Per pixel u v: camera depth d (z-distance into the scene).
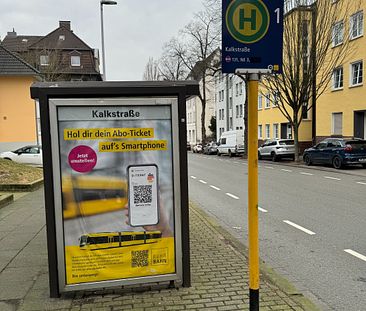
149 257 4.05
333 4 21.23
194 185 14.23
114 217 3.96
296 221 7.84
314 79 23.53
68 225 3.89
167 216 4.06
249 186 3.06
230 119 52.84
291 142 26.73
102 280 3.98
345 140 19.48
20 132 29.66
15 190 11.84
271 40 2.99
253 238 3.12
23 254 5.50
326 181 14.37
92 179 3.89
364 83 22.88
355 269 5.06
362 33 22.95
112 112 3.87
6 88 29.36
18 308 3.74
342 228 7.21
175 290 4.12
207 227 7.10
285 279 4.51
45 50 40.84
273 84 25.77
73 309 3.71
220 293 4.03
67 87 3.74
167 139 4.00
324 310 3.89
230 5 2.90
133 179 3.96
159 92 3.91
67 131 3.81
